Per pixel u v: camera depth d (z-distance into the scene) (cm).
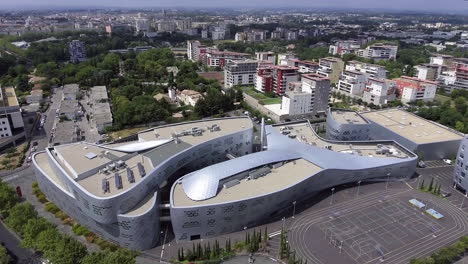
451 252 10262
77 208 11431
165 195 12800
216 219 11150
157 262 10319
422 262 9806
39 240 9906
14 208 11438
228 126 16312
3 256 9638
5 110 18500
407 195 13912
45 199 13388
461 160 14088
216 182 11669
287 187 11988
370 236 11412
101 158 12419
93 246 10912
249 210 11462
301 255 10512
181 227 10988
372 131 18525
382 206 13125
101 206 10088
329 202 13388
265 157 13475
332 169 13450
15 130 19350
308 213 12669
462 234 11569
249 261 10288
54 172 12700
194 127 16075
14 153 17450
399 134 17438
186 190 11519
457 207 13138
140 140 14912
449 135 17562
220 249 10756
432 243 11119
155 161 12488
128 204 10606
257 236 11000
